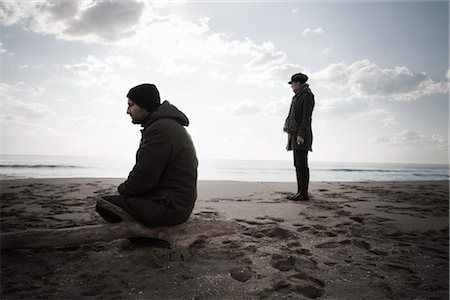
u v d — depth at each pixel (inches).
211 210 137.3
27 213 122.0
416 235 102.4
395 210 148.6
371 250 85.2
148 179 75.6
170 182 78.5
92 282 62.1
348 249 86.7
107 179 276.1
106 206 79.3
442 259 79.8
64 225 103.6
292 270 71.0
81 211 127.6
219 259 76.8
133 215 77.7
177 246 79.5
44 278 63.3
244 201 165.2
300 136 165.8
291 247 87.5
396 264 75.4
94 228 77.2
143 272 67.2
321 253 83.2
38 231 74.2
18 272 65.7
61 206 138.7
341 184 284.4
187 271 68.7
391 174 837.8
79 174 463.2
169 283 62.7
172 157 77.6
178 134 78.6
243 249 83.9
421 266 74.9
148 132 77.5
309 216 129.0
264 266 73.1
